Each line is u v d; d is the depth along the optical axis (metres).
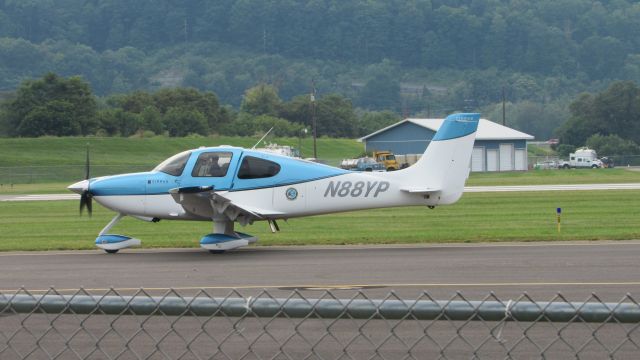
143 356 30.36
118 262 56.44
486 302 19.05
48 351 30.92
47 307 19.91
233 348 31.09
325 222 87.44
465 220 87.44
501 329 31.69
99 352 30.81
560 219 80.38
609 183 162.75
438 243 66.31
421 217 92.12
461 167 64.69
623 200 111.31
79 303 19.81
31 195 147.75
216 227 63.38
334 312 19.27
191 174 63.66
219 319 35.16
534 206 104.25
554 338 31.55
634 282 44.28
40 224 90.12
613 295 40.53
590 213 92.69
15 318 35.62
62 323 34.81
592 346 30.58
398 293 41.84
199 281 47.09
